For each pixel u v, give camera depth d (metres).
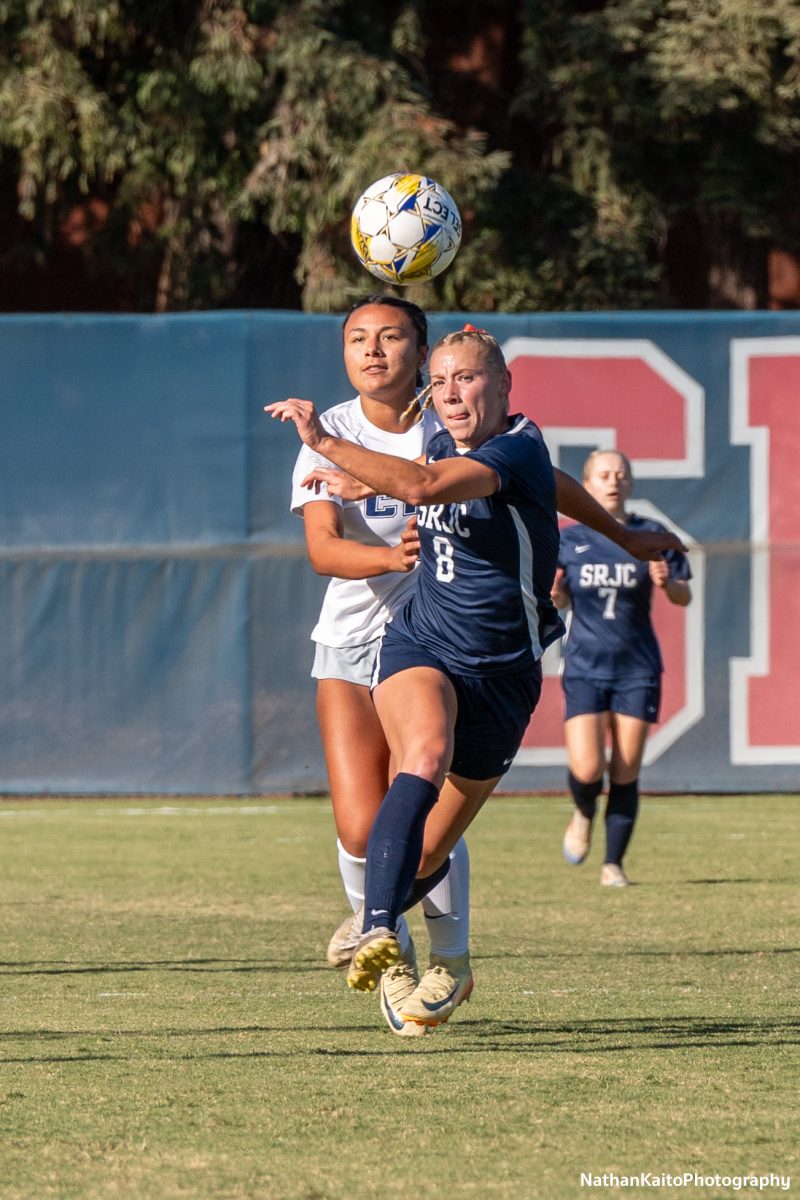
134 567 44.16
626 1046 16.50
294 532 44.19
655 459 44.34
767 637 44.66
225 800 45.12
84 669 44.19
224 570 44.16
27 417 43.97
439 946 16.94
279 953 23.12
